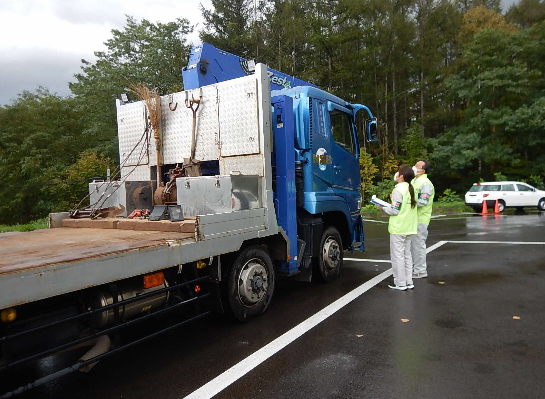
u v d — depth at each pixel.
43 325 2.58
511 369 3.22
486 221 14.49
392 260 5.70
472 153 24.11
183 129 5.12
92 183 5.28
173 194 4.75
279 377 3.19
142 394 3.01
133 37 25.75
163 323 3.83
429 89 32.53
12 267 2.31
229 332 4.21
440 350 3.61
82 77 27.34
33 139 22.97
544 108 22.36
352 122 6.75
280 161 4.90
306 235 5.50
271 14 30.16
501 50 25.03
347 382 3.08
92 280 2.64
